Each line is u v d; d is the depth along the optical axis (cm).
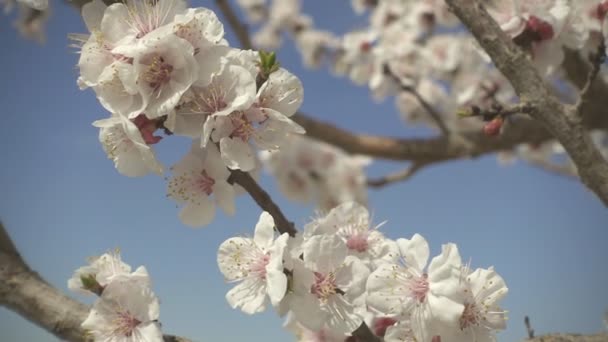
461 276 22
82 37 24
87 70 23
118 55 23
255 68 23
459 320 23
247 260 23
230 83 22
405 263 24
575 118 27
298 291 23
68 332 24
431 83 78
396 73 67
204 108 22
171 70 22
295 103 24
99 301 24
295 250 23
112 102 22
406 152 64
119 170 23
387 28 71
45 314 24
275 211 24
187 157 25
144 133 23
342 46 74
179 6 23
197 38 23
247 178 24
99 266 24
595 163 27
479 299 23
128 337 24
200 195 25
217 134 23
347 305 23
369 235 26
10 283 25
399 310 23
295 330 27
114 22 23
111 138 23
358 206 26
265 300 23
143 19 23
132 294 24
